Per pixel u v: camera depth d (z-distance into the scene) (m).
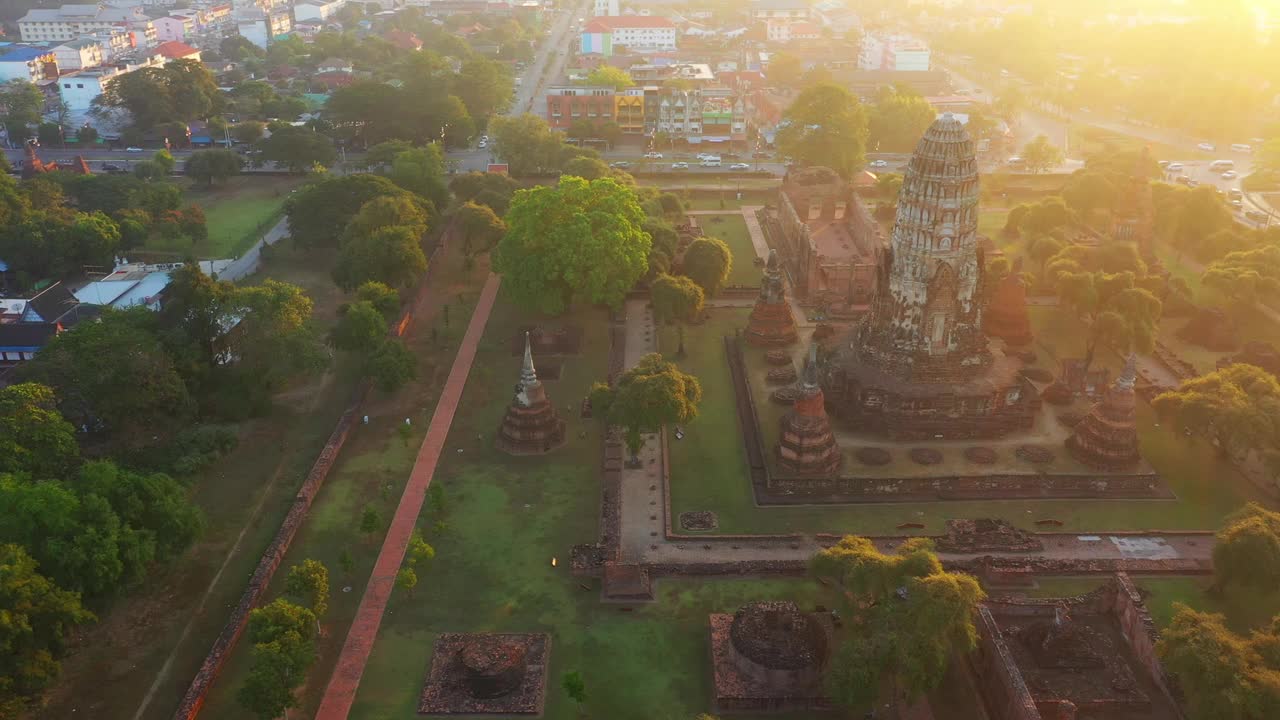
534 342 137.38
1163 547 93.75
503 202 180.12
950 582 73.12
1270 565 81.44
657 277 143.25
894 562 78.06
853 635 78.81
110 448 103.75
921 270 111.62
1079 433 108.38
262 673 71.00
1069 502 101.75
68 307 143.12
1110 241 162.50
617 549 91.00
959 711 75.00
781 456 106.25
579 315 149.75
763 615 79.25
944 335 113.31
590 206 145.62
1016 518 98.94
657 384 103.38
